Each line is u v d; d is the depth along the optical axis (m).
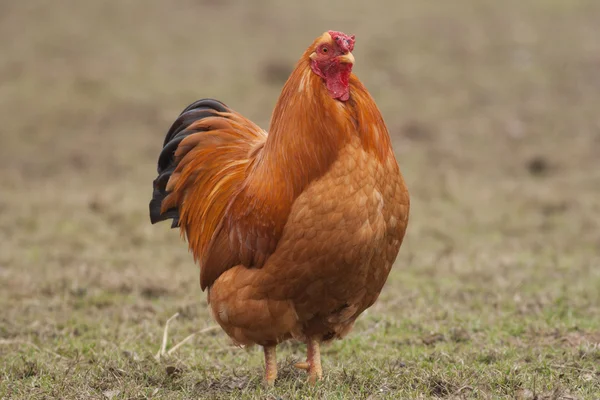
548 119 68.25
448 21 93.12
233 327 20.69
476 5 98.50
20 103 73.12
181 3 104.50
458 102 72.12
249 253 19.98
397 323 28.53
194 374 22.98
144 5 103.81
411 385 21.17
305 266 19.25
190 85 77.38
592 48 82.94
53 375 22.73
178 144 23.64
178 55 86.31
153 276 34.97
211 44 89.56
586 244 41.03
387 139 19.84
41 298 32.59
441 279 34.62
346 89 19.48
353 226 18.84
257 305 19.98
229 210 20.72
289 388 20.94
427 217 46.38
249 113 70.00
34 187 54.75
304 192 19.11
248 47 88.25
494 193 51.56
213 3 104.06
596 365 22.66
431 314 29.50
